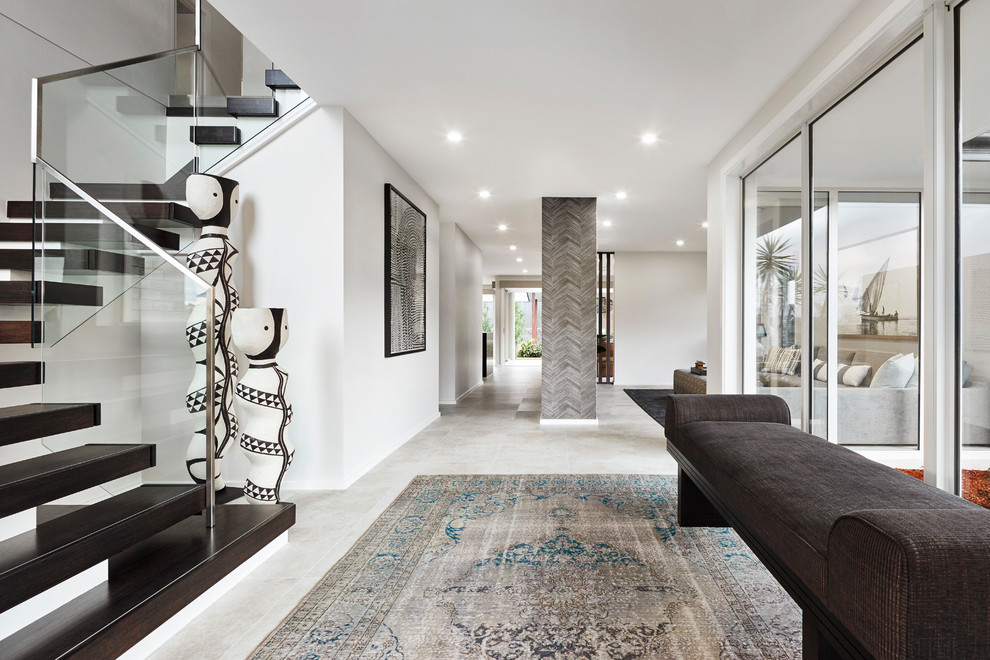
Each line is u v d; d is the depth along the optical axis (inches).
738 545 96.9
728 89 125.4
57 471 67.2
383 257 167.0
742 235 163.2
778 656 63.0
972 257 74.0
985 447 71.9
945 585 34.6
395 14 95.3
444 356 291.9
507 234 325.4
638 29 100.6
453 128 149.7
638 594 78.6
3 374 84.4
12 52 118.3
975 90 73.4
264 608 76.0
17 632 58.1
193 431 87.9
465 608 74.9
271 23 97.9
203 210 115.6
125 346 89.8
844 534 41.9
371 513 115.8
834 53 100.5
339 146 135.2
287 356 135.0
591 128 149.8
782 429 90.4
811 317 120.4
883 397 94.3
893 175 91.4
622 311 402.6
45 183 96.6
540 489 133.0
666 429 109.9
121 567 74.0
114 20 148.4
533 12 94.9
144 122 128.3
